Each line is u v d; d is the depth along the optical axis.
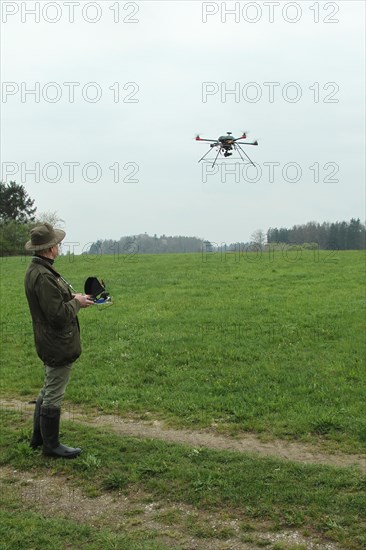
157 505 5.18
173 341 12.15
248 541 4.57
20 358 11.71
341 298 16.86
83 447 6.46
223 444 6.81
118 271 26.89
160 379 9.67
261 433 7.18
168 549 4.44
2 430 7.13
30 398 9.12
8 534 4.68
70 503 5.29
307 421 7.36
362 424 7.16
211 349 11.30
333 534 4.58
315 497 5.09
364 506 4.93
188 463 5.93
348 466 6.00
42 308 5.89
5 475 5.90
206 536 4.65
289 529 4.70
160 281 22.50
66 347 6.04
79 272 26.91
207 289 19.88
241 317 14.45
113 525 4.88
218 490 5.32
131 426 7.53
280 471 5.67
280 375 9.47
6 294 20.92
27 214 81.75
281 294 18.12
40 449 6.43
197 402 8.35
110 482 5.56
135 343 12.13
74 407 8.49
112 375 10.01
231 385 9.11
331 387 8.75
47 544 4.54
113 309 16.39
